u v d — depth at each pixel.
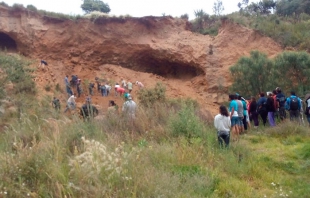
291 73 18.89
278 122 13.69
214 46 26.38
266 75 19.48
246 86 19.84
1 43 28.66
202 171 6.86
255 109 13.67
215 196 5.90
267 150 9.55
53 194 4.86
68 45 28.45
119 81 26.98
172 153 7.63
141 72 28.78
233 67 20.56
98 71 28.20
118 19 28.94
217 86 25.05
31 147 6.10
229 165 7.60
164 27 29.03
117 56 29.00
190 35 28.33
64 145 7.00
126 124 9.96
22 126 8.23
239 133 11.94
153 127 9.91
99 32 28.69
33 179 5.23
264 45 25.14
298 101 13.26
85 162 5.28
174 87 26.17
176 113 10.91
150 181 5.45
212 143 9.16
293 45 24.55
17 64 19.86
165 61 28.70
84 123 8.76
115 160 5.52
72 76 25.34
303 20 28.62
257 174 7.39
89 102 10.89
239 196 6.06
